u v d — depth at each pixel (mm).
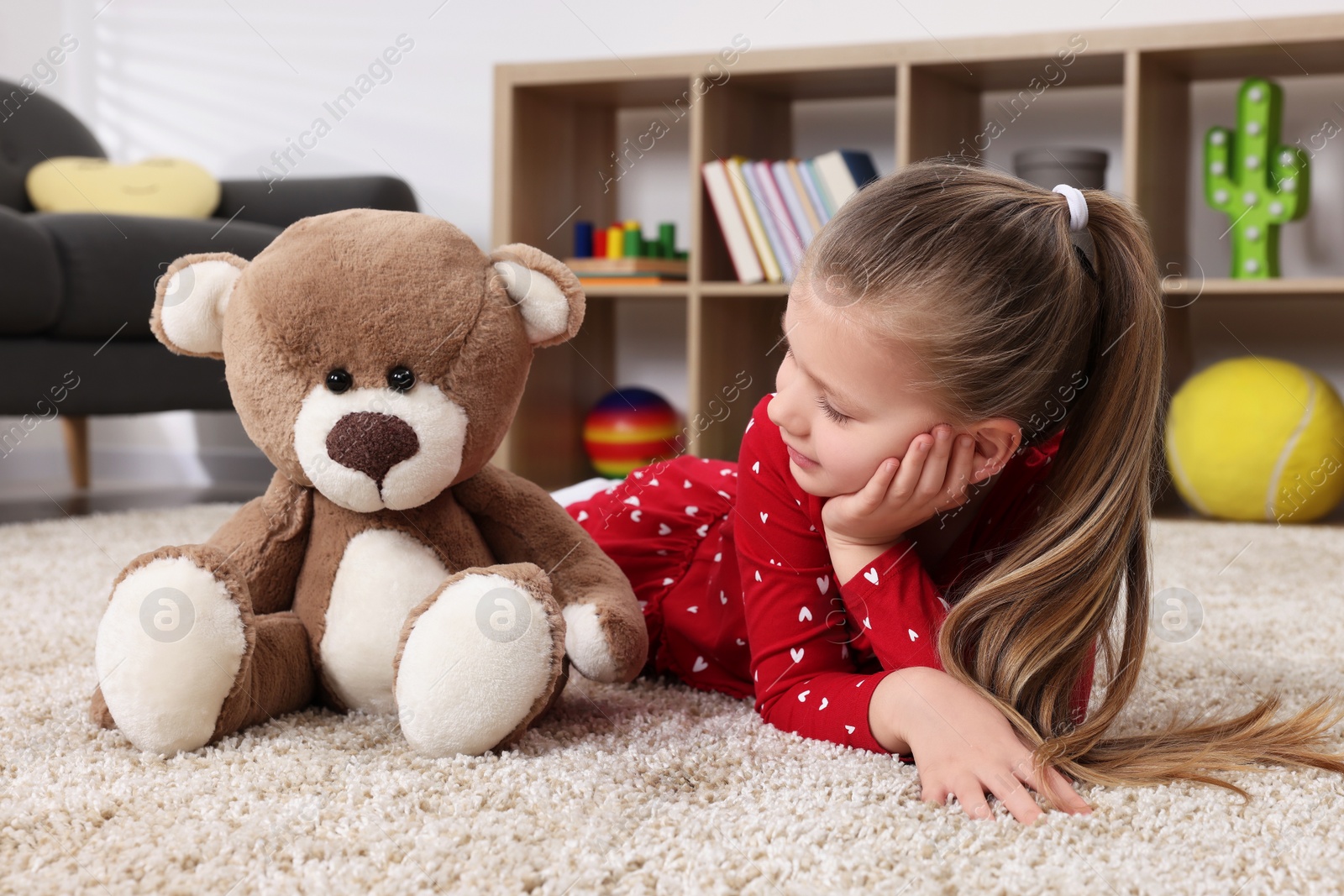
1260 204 2053
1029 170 2105
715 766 649
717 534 885
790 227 2178
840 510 678
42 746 675
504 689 637
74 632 1014
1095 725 650
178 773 620
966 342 609
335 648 718
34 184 2484
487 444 732
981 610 676
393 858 511
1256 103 2043
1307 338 2209
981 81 2232
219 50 2875
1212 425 1961
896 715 641
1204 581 1346
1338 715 753
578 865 504
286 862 508
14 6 3004
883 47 2088
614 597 756
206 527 1767
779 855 517
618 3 2598
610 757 654
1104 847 531
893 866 510
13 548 1539
